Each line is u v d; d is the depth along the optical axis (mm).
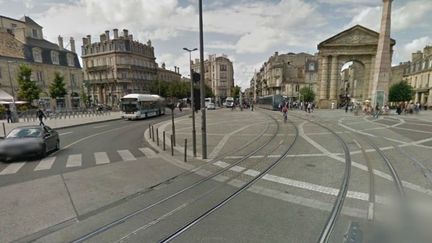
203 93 8742
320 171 6980
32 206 4918
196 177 6699
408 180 6090
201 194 5465
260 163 7984
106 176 6863
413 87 57688
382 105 30703
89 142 13062
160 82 67688
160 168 7641
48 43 47656
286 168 7348
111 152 10297
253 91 122062
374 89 31125
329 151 9656
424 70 55000
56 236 3848
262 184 6023
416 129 16375
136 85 66500
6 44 38031
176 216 4445
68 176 6883
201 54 8648
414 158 8344
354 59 49656
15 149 8539
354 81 74500
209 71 124500
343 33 48875
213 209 4688
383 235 3678
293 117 28625
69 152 10391
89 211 4691
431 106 50812
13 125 22234
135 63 66250
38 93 33719
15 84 37688
